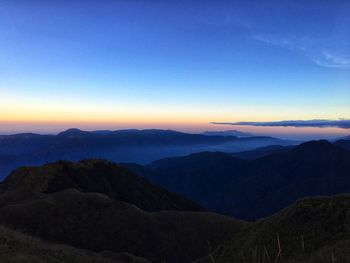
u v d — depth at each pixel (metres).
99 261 40.06
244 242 30.94
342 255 18.34
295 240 25.97
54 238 56.97
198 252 62.97
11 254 22.06
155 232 64.62
